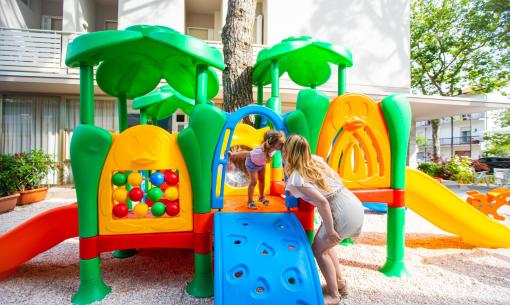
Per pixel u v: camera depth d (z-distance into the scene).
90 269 2.55
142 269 3.26
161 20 9.91
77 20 10.13
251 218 2.68
